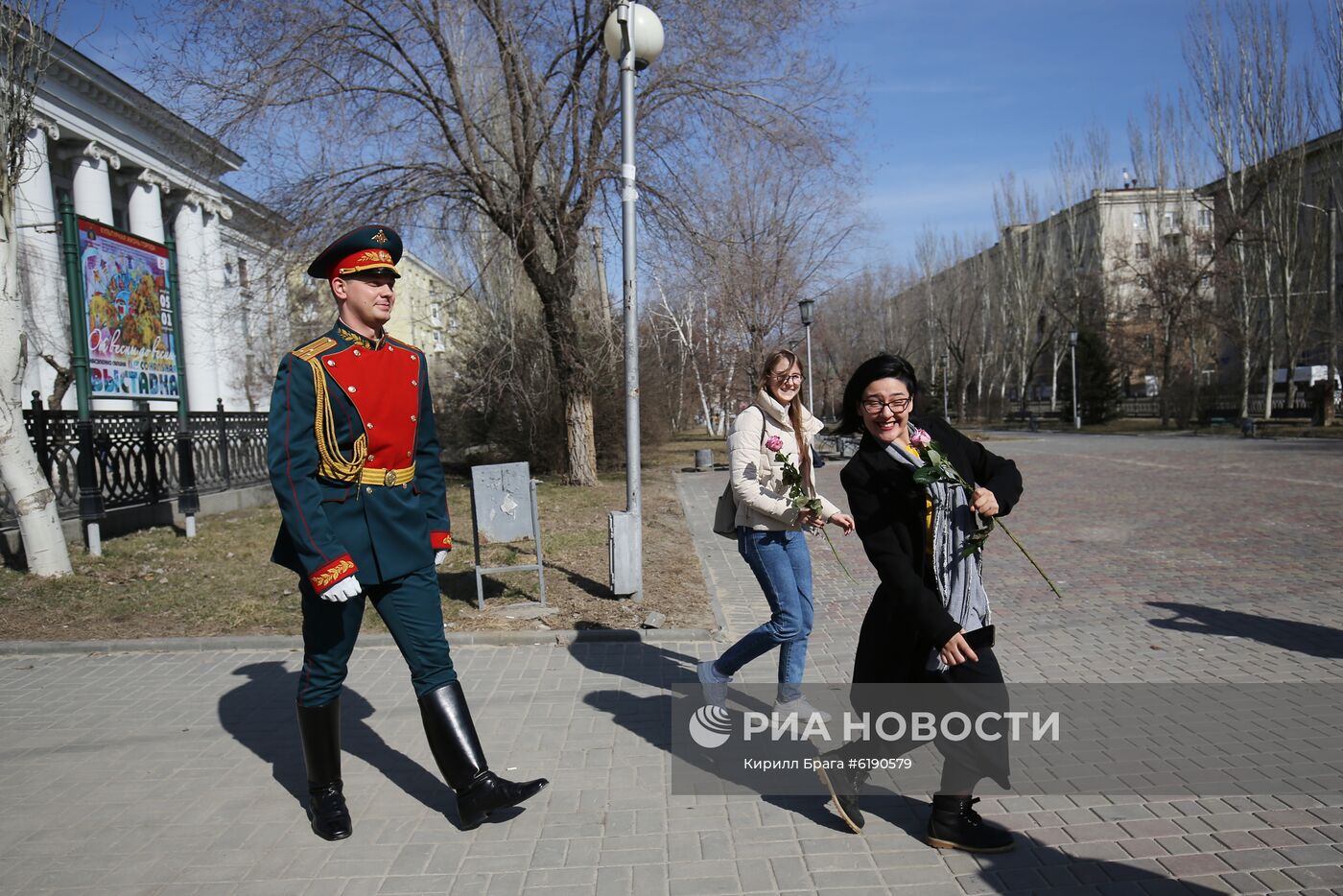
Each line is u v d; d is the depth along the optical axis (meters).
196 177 14.20
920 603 2.97
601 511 13.39
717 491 17.70
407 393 3.47
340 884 3.06
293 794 3.81
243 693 5.18
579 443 17.64
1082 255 53.97
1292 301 37.03
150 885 3.07
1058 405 56.31
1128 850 3.19
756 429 4.22
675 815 3.54
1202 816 3.43
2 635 6.25
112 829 3.50
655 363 26.30
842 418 3.32
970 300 58.94
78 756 4.26
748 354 24.77
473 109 15.62
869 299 60.69
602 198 15.48
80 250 9.71
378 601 3.50
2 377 7.66
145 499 11.36
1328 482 15.70
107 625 6.52
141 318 11.01
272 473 3.20
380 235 3.43
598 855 3.23
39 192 21.86
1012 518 12.33
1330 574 7.89
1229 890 2.91
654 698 4.96
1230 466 19.66
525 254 16.16
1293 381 40.41
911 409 3.25
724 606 7.33
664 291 25.97
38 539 7.88
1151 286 42.06
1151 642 5.92
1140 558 8.98
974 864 3.12
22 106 7.86
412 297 23.16
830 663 5.67
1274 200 35.81
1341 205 36.59
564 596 7.38
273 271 14.94
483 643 6.10
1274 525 10.90
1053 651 5.75
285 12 13.16
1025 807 3.56
